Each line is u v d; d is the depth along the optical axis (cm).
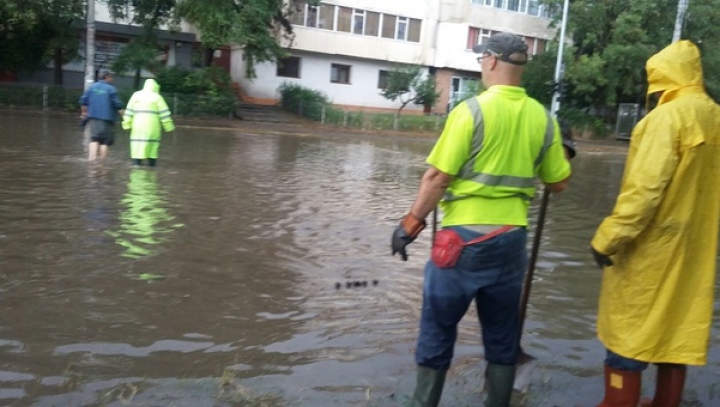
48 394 380
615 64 3466
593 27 3569
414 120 3316
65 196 959
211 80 3162
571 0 3566
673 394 365
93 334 473
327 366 430
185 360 436
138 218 841
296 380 408
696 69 348
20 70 3272
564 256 775
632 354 343
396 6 4128
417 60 4256
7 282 575
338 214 954
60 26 2978
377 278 640
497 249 327
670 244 336
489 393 364
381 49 4138
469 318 540
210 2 2823
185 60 3631
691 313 344
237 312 530
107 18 3403
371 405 376
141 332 480
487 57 338
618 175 1872
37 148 1537
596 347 488
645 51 3356
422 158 2027
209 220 857
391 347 468
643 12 3394
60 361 427
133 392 384
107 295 554
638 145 343
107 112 1349
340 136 2834
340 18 3997
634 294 343
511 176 328
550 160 346
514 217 332
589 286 653
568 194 1369
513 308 349
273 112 3450
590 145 3300
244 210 937
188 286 588
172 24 3027
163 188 1076
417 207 330
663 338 343
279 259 690
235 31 2856
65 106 2834
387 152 2189
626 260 347
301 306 551
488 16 4344
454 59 4306
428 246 786
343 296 582
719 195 343
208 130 2566
